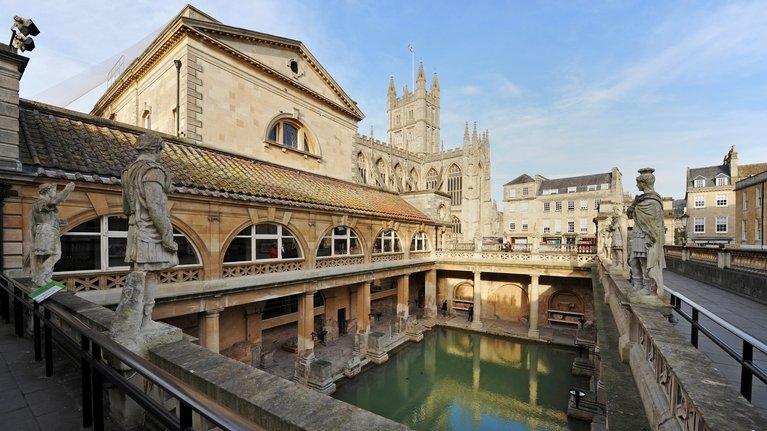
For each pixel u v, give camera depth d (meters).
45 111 13.34
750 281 12.62
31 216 8.01
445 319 32.69
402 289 27.66
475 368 23.45
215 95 20.45
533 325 28.23
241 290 14.96
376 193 30.52
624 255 13.73
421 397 19.67
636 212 7.11
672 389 4.09
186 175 14.30
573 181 65.25
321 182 24.11
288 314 21.83
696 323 5.25
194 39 19.50
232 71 21.44
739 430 2.60
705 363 3.96
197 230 13.66
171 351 4.49
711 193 48.00
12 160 9.95
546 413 17.84
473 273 34.44
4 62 10.05
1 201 9.72
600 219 22.94
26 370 5.88
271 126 23.83
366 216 22.67
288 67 25.31
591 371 21.73
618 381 6.23
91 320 5.24
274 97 24.02
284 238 18.45
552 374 22.39
